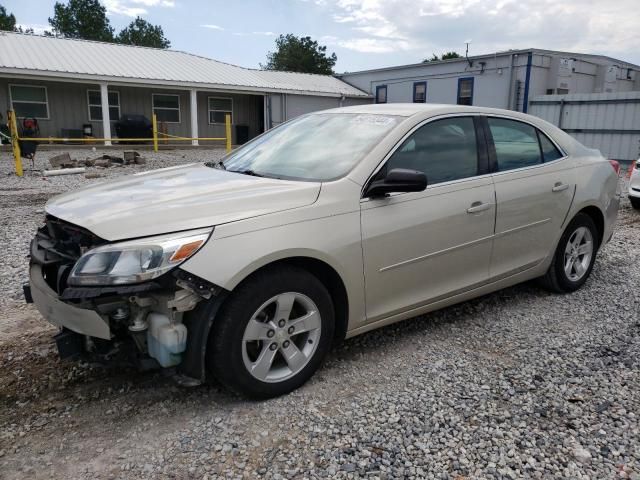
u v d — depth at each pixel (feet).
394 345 12.23
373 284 10.78
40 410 9.44
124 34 244.22
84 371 10.79
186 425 9.05
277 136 13.50
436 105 12.98
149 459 8.17
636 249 21.18
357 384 10.46
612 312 14.33
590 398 10.02
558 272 15.19
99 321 8.34
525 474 7.95
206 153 67.56
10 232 22.61
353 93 93.86
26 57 68.85
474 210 12.23
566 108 61.41
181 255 8.40
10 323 13.14
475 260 12.62
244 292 9.07
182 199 9.62
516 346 12.24
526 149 14.15
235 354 9.12
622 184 41.32
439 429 9.01
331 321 10.34
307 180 10.82
